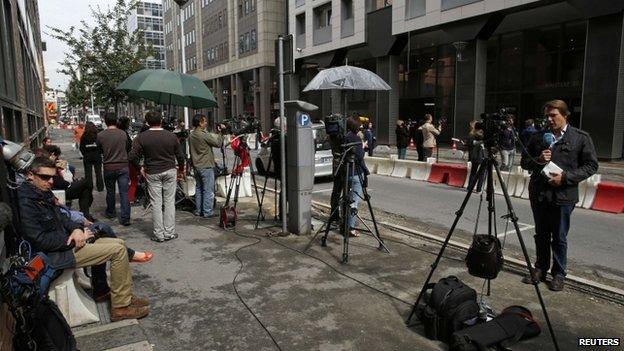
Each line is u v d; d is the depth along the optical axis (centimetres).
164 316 410
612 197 913
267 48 4497
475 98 2266
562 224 467
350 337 373
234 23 5075
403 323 398
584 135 458
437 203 1009
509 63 2384
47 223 368
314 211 892
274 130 726
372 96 3131
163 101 980
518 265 548
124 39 1756
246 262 552
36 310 280
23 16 1348
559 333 382
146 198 882
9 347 259
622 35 1639
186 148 912
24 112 1121
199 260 559
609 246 664
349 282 489
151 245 620
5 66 828
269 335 376
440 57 2788
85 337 367
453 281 393
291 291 464
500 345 341
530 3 1941
